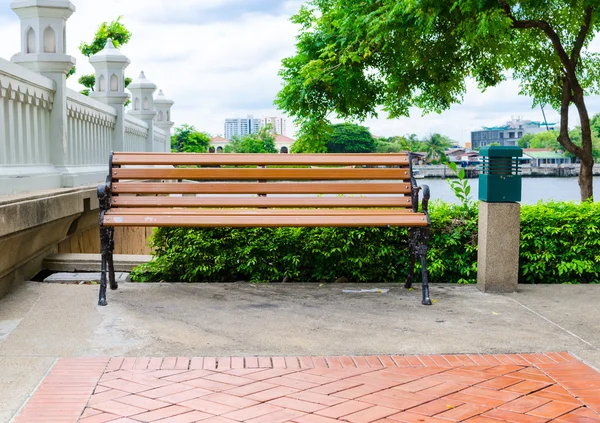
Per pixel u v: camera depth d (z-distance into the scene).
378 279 6.45
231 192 5.81
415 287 6.11
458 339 4.41
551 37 9.35
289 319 4.89
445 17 9.88
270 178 5.86
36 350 4.04
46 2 6.89
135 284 6.08
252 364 3.83
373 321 4.86
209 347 4.16
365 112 12.52
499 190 5.85
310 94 12.11
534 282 6.53
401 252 6.34
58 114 7.11
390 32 10.41
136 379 3.57
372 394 3.39
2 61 5.45
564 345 4.29
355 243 6.33
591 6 9.20
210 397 3.32
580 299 5.65
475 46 10.85
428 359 3.98
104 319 4.80
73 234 7.39
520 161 5.88
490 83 12.02
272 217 5.42
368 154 6.00
